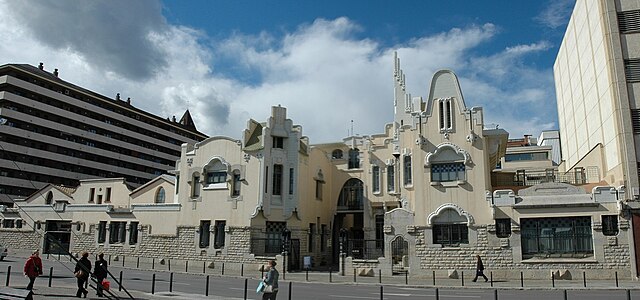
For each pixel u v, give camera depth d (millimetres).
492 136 34469
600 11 34750
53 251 49562
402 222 34125
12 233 53000
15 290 19219
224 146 42531
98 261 20391
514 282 29641
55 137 88312
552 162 72438
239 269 38969
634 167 31109
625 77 32781
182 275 33750
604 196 30312
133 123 104188
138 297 20453
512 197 32062
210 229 41219
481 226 32344
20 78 83875
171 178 50531
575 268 30109
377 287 27469
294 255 40406
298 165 42125
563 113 50938
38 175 85000
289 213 40906
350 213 47750
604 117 35344
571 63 46000
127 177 101812
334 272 37438
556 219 31234
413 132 35812
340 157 49750
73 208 49438
